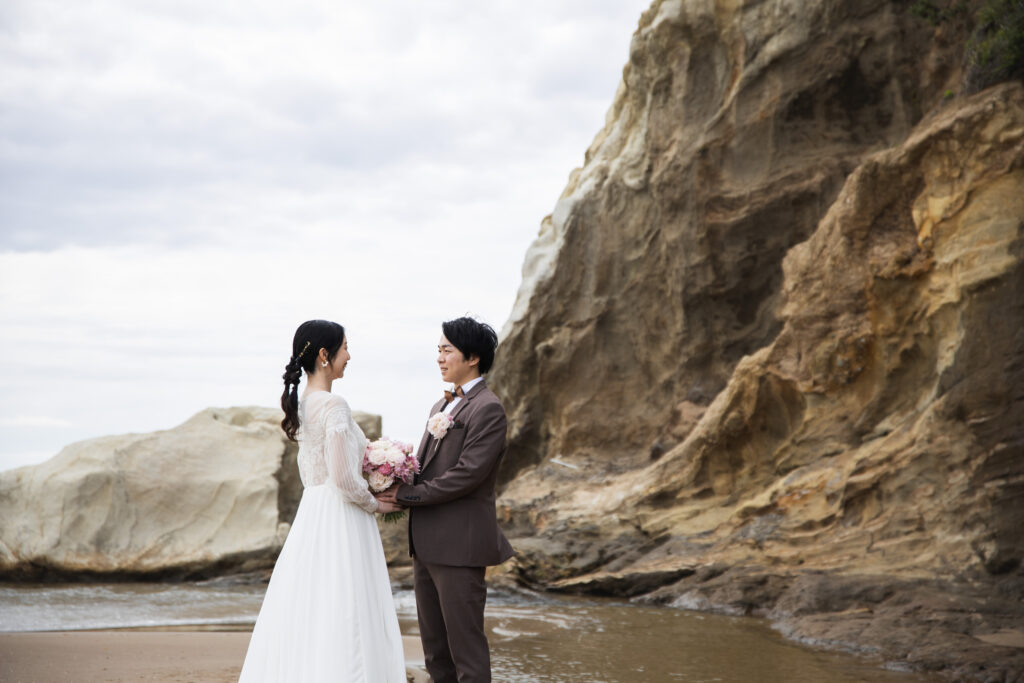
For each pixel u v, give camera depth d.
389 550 14.65
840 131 15.77
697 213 16.53
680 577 11.27
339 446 4.32
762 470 12.72
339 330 4.66
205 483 14.86
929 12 14.62
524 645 7.45
